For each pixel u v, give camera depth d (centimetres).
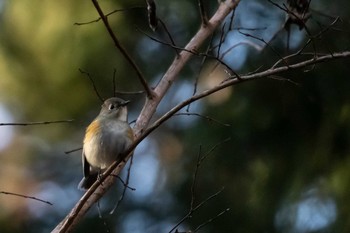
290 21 1077
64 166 1909
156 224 1750
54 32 1595
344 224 1450
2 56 1639
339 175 1484
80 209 934
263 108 1559
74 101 1650
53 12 1597
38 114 1675
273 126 1556
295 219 1506
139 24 1622
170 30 1645
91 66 1608
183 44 1633
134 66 1027
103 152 1075
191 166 1669
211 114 1603
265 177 1569
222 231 1608
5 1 1638
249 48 1523
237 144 1583
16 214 1848
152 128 941
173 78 1073
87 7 1579
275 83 1537
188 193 1691
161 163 1834
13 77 1653
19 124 927
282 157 1560
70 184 1903
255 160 1589
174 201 1744
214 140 1588
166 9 1631
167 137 1856
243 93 1572
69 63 1608
